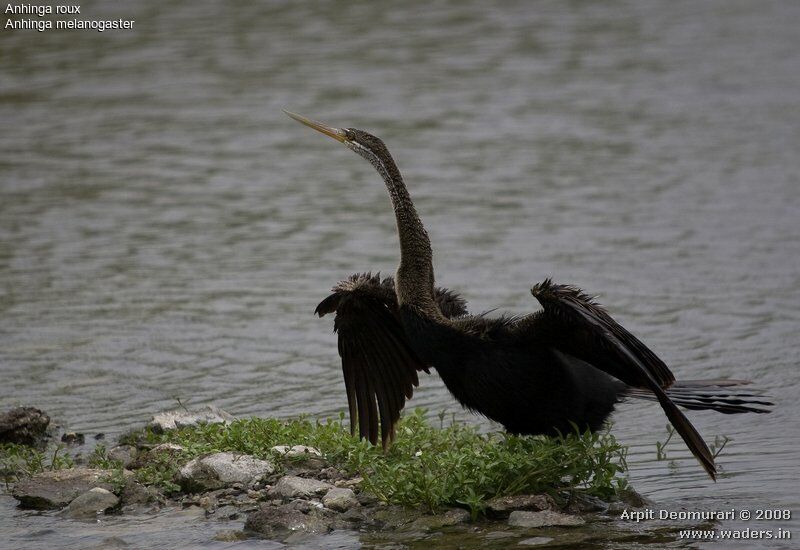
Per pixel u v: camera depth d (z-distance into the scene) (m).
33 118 25.81
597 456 9.08
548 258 16.77
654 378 8.42
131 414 11.76
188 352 13.60
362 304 9.58
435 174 21.70
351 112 25.77
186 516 9.05
